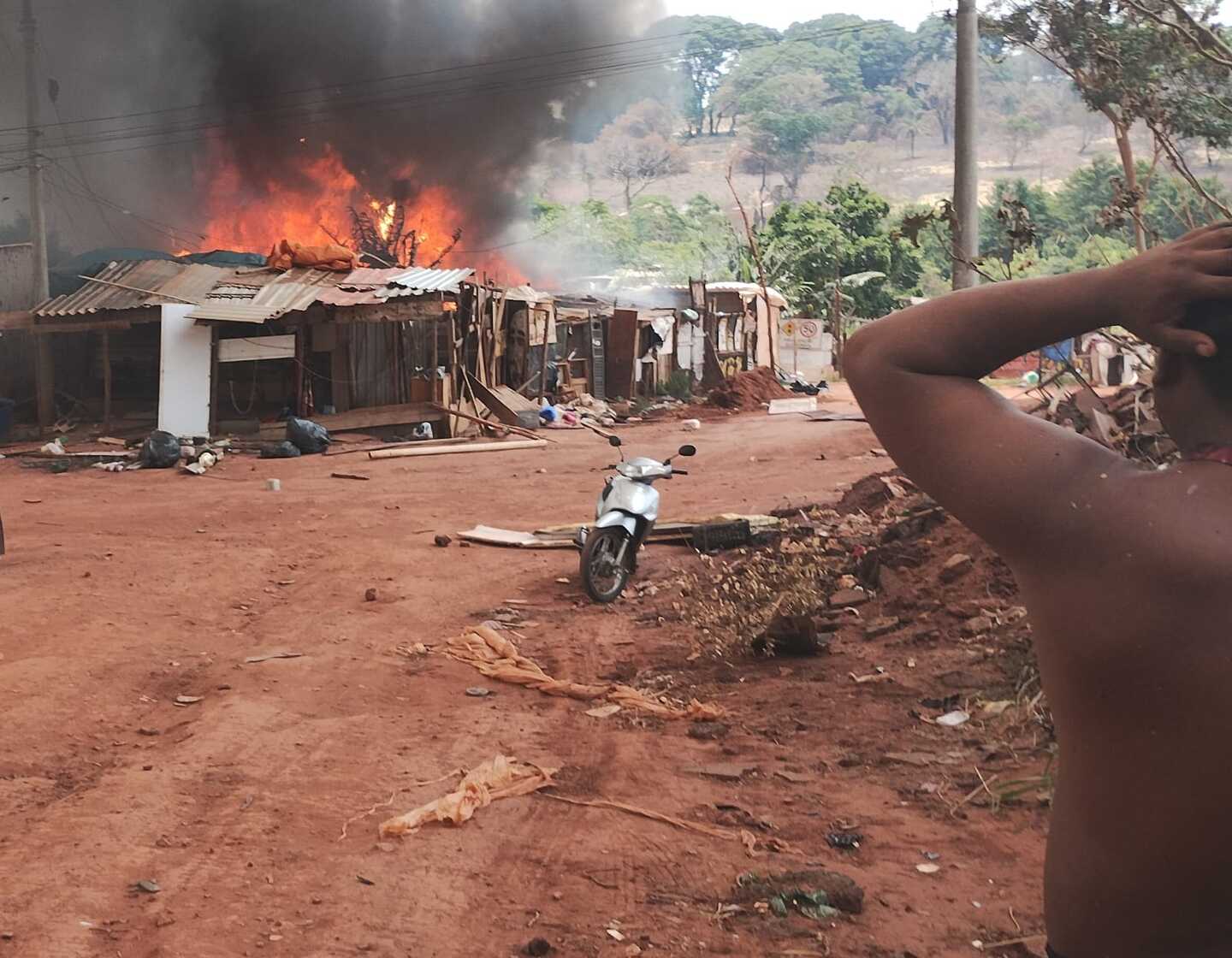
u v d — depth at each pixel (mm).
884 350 1379
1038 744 5391
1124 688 1235
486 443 23078
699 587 9594
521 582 10227
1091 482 1277
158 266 26031
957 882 4074
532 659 7668
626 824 4707
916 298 57406
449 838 4527
